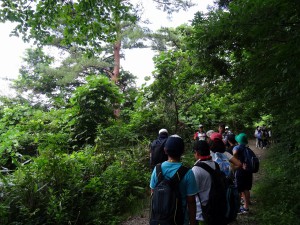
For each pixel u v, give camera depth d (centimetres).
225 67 454
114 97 1213
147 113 1231
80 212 562
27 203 512
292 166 680
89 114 1132
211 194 343
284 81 352
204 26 357
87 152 854
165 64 1036
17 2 595
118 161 816
